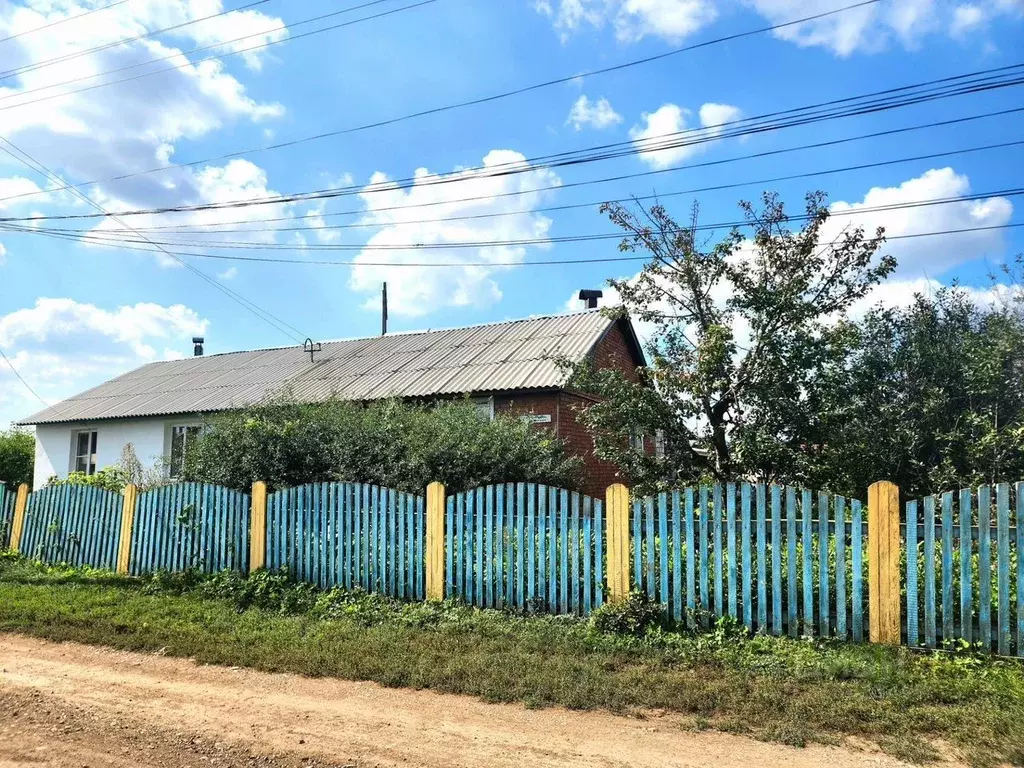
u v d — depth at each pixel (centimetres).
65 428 2147
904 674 554
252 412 1167
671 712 516
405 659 632
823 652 615
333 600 846
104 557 1110
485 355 1639
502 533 792
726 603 689
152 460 1911
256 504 956
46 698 558
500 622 732
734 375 907
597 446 966
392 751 454
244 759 440
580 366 989
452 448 972
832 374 881
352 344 2125
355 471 996
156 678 612
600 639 666
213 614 814
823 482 889
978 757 429
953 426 944
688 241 948
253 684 594
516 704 538
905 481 952
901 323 1029
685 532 706
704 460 934
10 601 887
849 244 896
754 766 429
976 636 594
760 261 934
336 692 570
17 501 1251
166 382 2222
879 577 626
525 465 987
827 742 459
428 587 821
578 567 750
